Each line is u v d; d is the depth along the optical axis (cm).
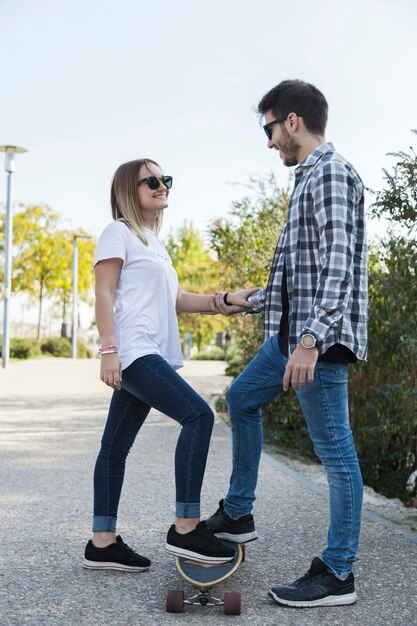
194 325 3316
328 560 312
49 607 301
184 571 307
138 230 344
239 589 327
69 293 3425
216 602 301
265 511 463
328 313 297
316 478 591
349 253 303
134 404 349
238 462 350
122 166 355
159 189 352
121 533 408
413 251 515
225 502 356
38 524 426
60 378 1548
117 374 325
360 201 324
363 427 627
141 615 295
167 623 287
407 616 296
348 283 301
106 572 345
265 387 342
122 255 335
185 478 316
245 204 1031
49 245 3130
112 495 349
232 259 1016
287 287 323
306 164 325
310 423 318
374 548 385
